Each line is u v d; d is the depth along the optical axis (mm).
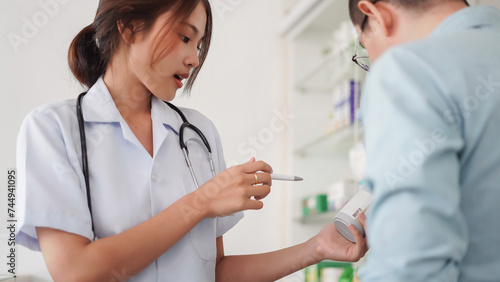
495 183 606
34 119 1070
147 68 1123
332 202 2867
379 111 613
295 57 3283
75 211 999
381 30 800
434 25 740
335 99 2992
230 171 1103
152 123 1206
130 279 1042
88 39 1266
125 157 1132
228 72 3215
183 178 1172
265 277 1237
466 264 612
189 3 1098
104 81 1219
